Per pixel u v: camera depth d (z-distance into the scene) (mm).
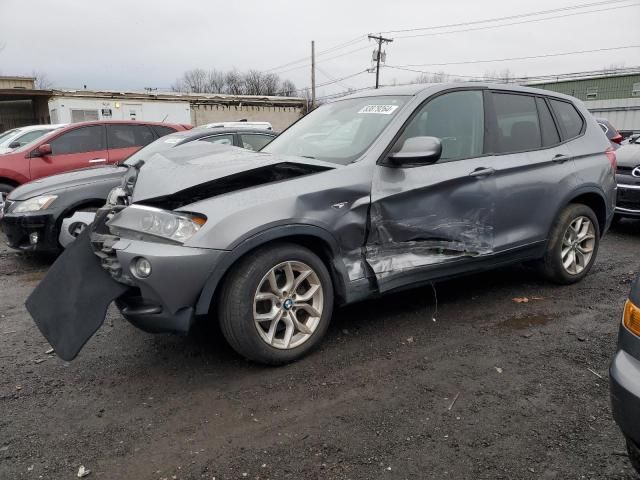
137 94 25125
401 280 3729
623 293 4699
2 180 7770
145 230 3045
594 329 3914
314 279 3422
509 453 2504
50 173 8047
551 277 4785
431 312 4266
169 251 2953
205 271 2984
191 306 3049
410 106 3908
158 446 2619
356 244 3539
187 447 2605
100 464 2492
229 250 3020
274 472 2406
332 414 2852
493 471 2383
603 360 3424
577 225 4781
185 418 2854
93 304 3168
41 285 3283
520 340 3736
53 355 3697
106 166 6816
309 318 3479
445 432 2676
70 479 2391
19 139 9859
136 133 8945
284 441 2631
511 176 4223
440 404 2930
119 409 2963
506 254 4297
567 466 2404
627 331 2119
